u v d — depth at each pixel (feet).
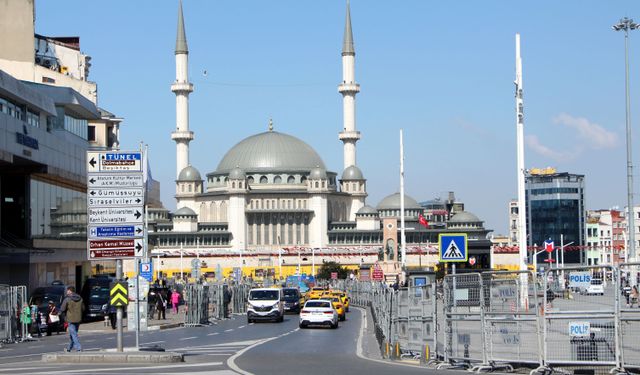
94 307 244.63
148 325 210.59
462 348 103.09
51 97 299.58
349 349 138.21
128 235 113.50
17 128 241.55
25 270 262.88
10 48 325.21
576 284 89.92
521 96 183.93
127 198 113.70
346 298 311.27
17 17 325.42
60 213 298.56
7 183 265.54
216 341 158.10
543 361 91.56
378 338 157.79
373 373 94.32
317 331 192.95
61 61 396.98
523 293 95.50
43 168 265.54
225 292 270.87
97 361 108.58
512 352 95.71
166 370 96.84
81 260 322.14
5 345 158.92
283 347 140.97
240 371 95.61
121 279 114.62
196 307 222.69
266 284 472.44
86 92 366.84
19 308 179.93
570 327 90.02
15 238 258.98
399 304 135.95
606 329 88.43
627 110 259.80
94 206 113.39
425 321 113.80
